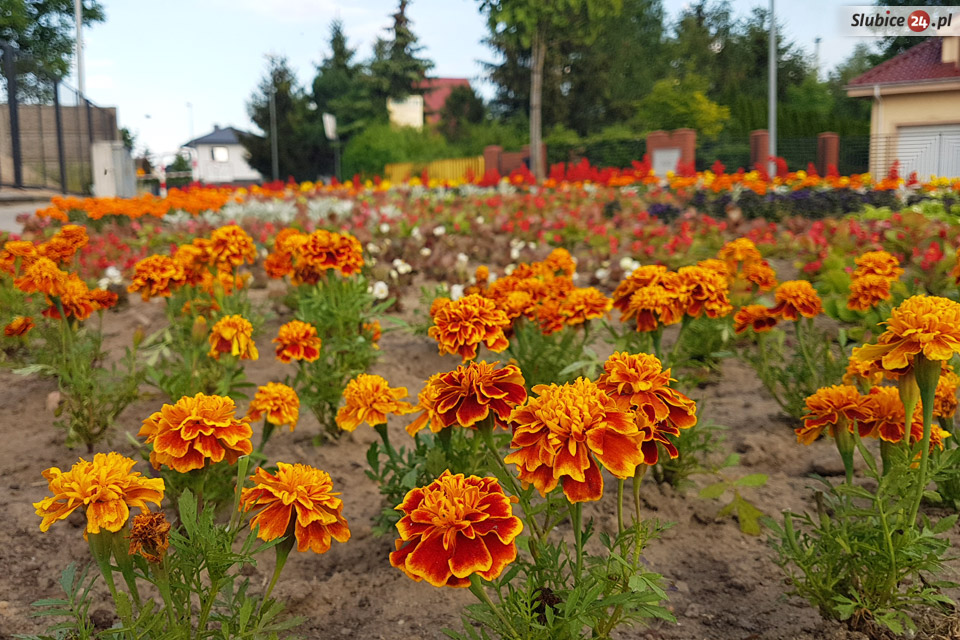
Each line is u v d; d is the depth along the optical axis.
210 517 1.67
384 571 2.66
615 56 45.47
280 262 4.99
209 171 81.88
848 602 2.03
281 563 1.77
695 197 14.38
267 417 2.94
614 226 12.05
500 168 33.19
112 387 3.80
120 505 1.58
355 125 55.22
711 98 47.44
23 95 14.28
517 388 1.85
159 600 2.42
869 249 7.52
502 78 45.50
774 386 4.04
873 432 2.25
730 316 4.88
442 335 2.54
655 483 3.19
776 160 19.67
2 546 2.79
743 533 2.81
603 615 1.75
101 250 8.64
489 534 1.41
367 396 2.72
